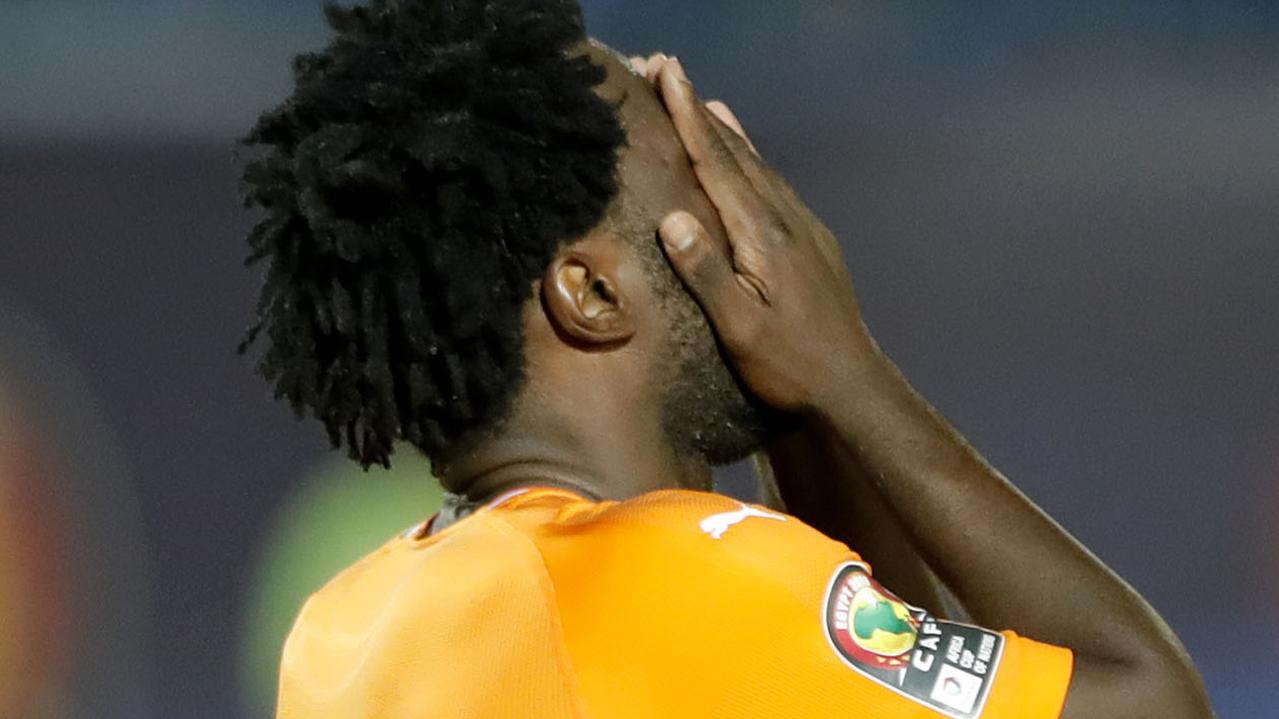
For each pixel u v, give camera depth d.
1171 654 3.85
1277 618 18.91
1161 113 20.84
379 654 3.89
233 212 19.11
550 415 4.06
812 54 21.34
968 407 19.80
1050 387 19.77
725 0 21.50
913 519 4.08
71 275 18.77
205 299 18.81
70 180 19.16
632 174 4.06
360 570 4.39
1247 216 20.38
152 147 19.45
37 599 17.25
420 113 3.90
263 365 4.25
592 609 3.64
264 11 20.38
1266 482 19.44
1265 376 19.77
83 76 19.69
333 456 17.78
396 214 3.90
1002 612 3.97
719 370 4.17
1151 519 19.42
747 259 4.10
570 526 3.81
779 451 4.74
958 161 20.67
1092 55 21.27
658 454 4.13
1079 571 3.97
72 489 17.88
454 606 3.79
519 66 3.95
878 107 21.11
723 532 3.72
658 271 4.06
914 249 20.30
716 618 3.61
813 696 3.57
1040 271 20.19
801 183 20.78
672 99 4.16
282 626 17.48
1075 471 19.55
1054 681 3.68
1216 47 21.25
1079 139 20.80
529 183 3.89
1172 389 19.77
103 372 18.45
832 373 4.12
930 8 21.36
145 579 17.75
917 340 19.98
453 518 4.21
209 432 18.23
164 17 20.12
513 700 3.62
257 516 17.94
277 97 20.11
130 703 17.34
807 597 3.64
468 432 4.11
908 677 3.61
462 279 3.88
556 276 3.98
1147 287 20.05
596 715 3.56
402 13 4.05
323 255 3.99
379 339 3.95
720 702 3.56
